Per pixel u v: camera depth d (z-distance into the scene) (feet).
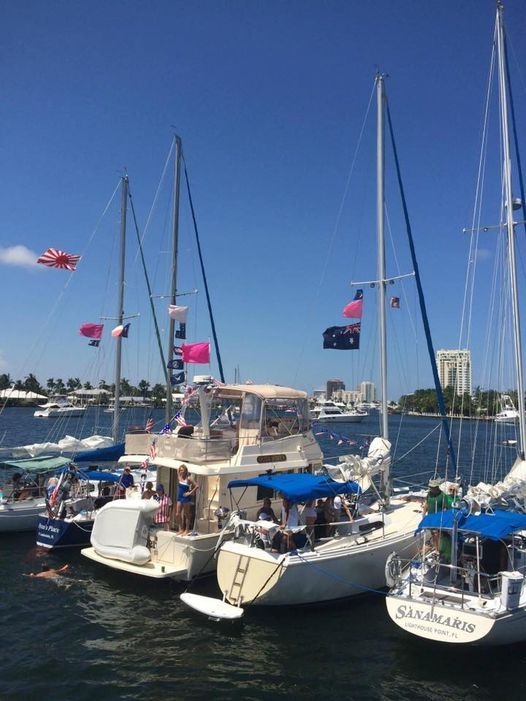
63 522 53.62
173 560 44.21
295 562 39.09
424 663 33.35
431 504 46.75
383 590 44.57
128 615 39.75
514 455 139.54
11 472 96.07
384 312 62.28
